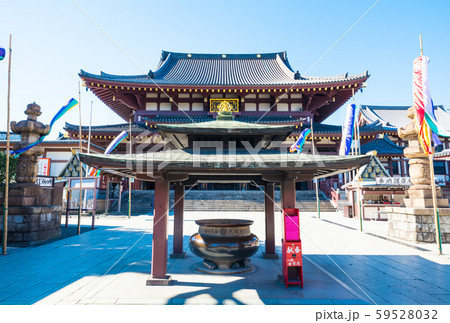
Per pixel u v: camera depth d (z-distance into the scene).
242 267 7.09
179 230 8.70
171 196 28.16
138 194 28.30
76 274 6.66
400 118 47.22
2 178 12.30
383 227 15.44
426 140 9.45
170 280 5.93
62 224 17.06
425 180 11.14
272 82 35.00
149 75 34.81
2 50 8.64
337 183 29.98
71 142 32.19
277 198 27.83
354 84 30.72
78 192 23.67
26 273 6.73
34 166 11.56
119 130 29.69
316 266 7.39
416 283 5.96
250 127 6.69
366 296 5.19
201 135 6.89
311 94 33.00
